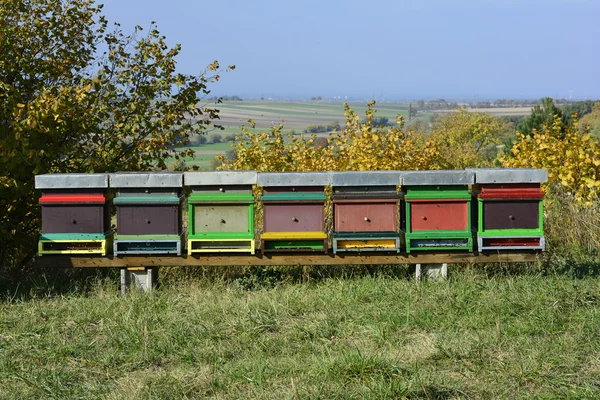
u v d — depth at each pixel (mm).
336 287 7508
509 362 5285
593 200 10797
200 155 67875
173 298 7383
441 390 4801
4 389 5105
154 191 7578
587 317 6359
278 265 7828
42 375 5328
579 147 11102
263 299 7094
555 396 4676
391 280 7754
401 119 12664
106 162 9852
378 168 11859
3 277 8141
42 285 7906
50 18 9992
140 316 6652
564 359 5316
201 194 7559
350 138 12414
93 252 7641
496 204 7672
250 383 5156
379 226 7637
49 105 8422
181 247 7699
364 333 6184
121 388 5090
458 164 39750
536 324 6168
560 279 7672
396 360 5352
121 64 10266
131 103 9859
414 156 12523
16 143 8227
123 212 7586
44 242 7625
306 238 7594
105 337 6199
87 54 10484
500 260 7801
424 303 6910
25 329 6406
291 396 4766
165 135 10078
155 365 5633
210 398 4926
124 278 7750
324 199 7535
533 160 11664
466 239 7730
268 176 7469
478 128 70562
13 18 9773
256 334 6211
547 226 10164
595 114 67375
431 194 7621
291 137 13156
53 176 7488
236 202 7543
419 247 7691
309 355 5672
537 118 31828
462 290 7230
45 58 10094
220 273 8242
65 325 6609
